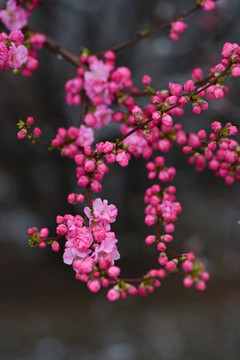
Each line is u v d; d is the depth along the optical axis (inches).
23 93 86.0
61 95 84.1
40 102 86.4
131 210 100.8
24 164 98.7
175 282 89.7
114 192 99.4
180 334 68.1
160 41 74.3
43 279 96.0
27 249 107.7
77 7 76.7
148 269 90.5
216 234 99.6
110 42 79.5
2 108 88.4
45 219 105.2
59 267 102.2
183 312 76.0
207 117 59.4
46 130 87.4
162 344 65.7
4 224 114.0
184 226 103.1
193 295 82.7
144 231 100.8
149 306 80.7
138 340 68.3
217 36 68.9
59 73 83.0
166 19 73.8
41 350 65.7
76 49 80.8
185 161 89.7
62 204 101.8
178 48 72.8
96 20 78.8
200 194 105.0
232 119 57.4
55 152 95.7
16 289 91.1
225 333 67.3
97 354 64.6
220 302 78.5
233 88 57.2
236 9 66.9
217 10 68.1
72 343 68.4
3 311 81.2
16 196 107.0
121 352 64.0
